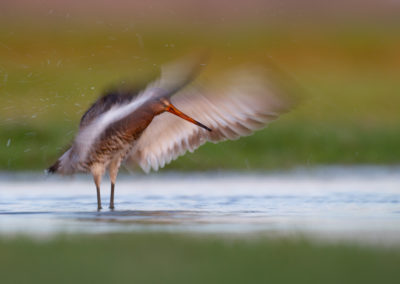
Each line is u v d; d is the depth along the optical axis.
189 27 48.59
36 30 44.38
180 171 19.88
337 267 8.13
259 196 14.57
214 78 12.51
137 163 13.24
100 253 8.82
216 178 18.47
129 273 7.91
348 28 52.00
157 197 14.51
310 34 49.34
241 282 7.57
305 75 39.84
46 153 20.28
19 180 17.84
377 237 9.70
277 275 7.83
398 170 19.91
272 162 20.89
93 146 12.61
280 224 10.84
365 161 21.61
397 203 13.44
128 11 51.28
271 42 46.62
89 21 47.78
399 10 57.91
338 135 23.69
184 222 11.06
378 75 40.00
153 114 12.46
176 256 8.65
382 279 7.66
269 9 53.94
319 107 28.50
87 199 14.21
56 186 16.50
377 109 29.33
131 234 9.95
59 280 7.68
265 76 12.38
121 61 29.89
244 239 9.58
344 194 14.78
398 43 48.16
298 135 23.23
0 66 30.33
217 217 11.62
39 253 8.84
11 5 48.91
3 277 7.81
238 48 44.59
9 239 9.67
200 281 7.59
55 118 21.91
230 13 52.22
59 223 11.02
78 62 31.41
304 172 19.62
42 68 26.19
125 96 12.70
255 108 12.45
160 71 12.62
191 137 12.96
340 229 10.37
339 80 38.22
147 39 44.81
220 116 12.66
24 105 22.80
